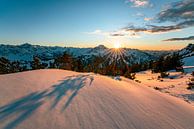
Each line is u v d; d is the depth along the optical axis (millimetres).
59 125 3529
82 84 7168
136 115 4668
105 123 3904
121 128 3797
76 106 4656
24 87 6035
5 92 5324
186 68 41594
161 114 5160
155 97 7293
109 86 7469
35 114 3895
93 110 4543
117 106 5113
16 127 3271
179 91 16281
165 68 49125
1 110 3994
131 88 8102
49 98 5055
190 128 4562
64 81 7441
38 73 9141
